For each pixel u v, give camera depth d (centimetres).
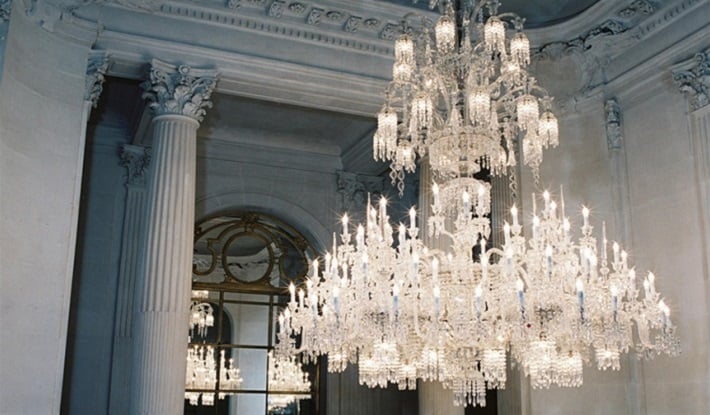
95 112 1259
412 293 590
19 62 830
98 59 905
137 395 825
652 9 954
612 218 995
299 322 648
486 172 1239
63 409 1151
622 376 938
